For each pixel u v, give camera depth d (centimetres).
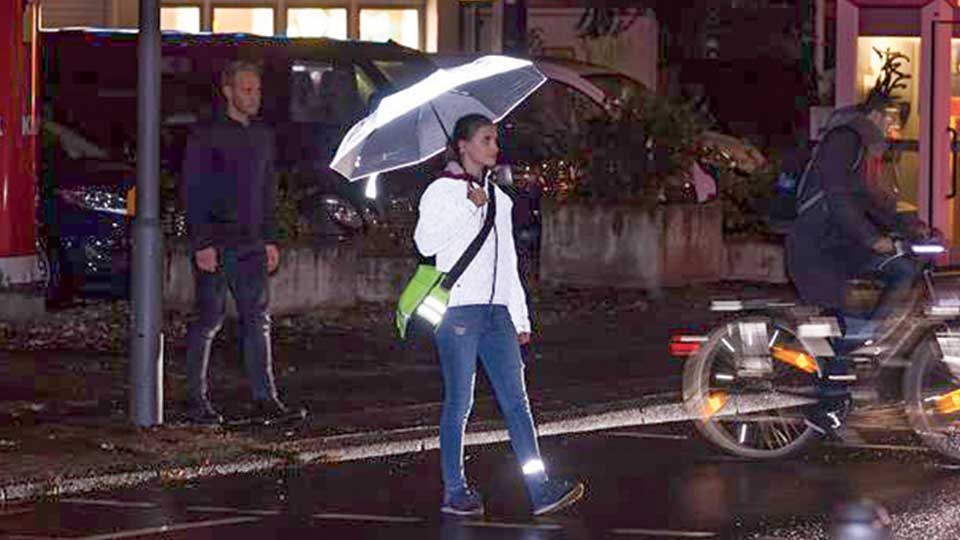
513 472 2111
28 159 3052
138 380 2219
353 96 3503
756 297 3325
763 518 1867
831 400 2142
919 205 3597
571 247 3444
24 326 2975
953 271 3581
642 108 3512
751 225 3588
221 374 2603
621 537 1794
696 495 1977
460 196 1839
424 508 1925
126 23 5100
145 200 2203
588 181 3469
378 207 3356
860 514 1881
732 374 2158
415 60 3641
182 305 3075
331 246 3097
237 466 2097
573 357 2772
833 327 2145
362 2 5116
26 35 3047
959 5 3600
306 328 2975
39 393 2425
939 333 2127
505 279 1867
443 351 1864
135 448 2111
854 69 3609
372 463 2158
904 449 2219
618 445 2264
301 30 5116
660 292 3391
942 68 3584
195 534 1808
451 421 1878
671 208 3416
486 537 1795
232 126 2266
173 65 3441
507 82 2009
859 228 2122
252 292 2280
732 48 4972
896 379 2422
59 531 1816
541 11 4925
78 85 3356
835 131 2136
